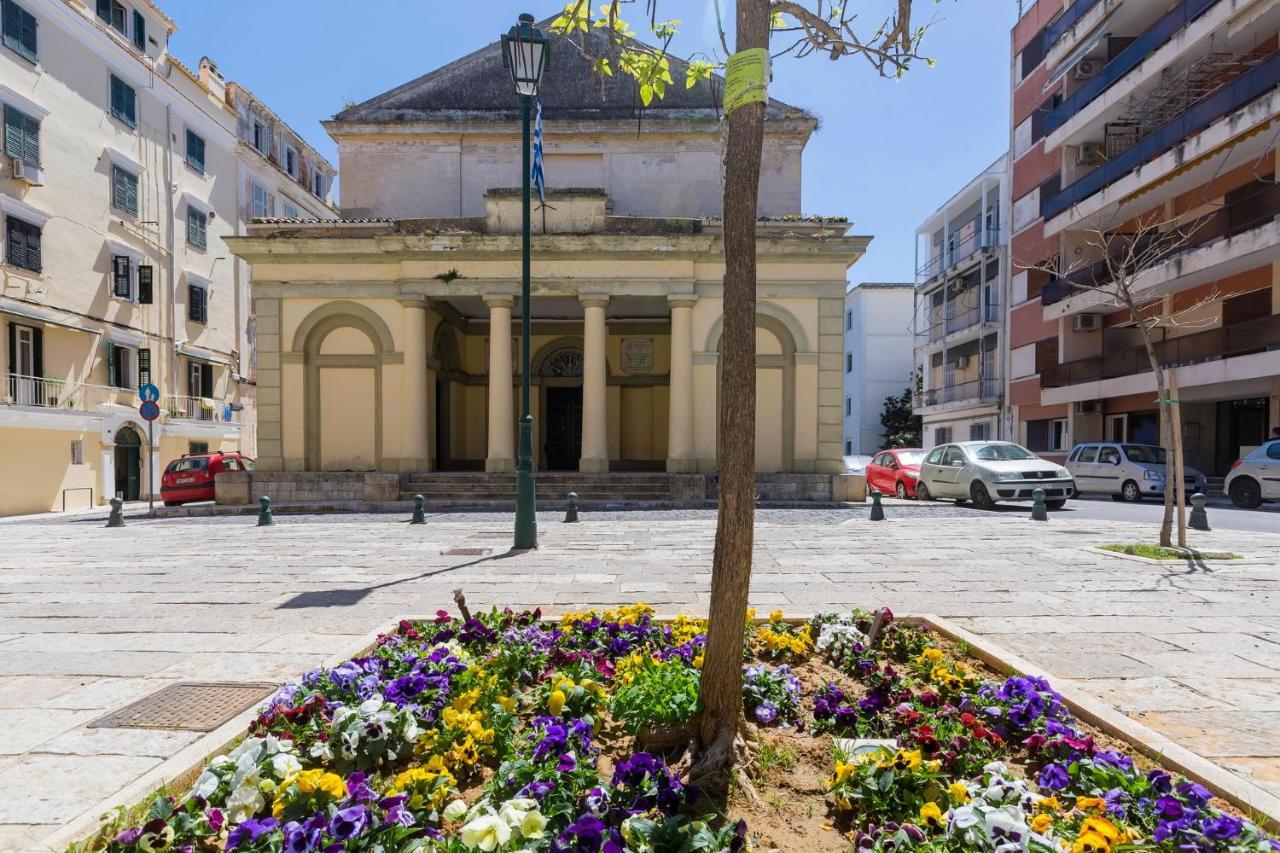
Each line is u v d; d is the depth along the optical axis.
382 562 8.15
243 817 2.34
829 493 16.27
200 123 27.73
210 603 6.02
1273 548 8.80
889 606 5.67
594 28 3.99
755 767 2.74
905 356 45.22
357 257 17.03
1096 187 23.81
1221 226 19.61
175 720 3.46
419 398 16.92
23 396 20.11
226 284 29.36
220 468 18.00
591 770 2.60
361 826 2.10
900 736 2.85
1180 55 20.81
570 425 21.69
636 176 19.92
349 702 3.17
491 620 4.65
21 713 3.57
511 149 20.06
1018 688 3.20
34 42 20.52
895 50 3.69
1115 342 25.41
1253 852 2.05
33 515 19.59
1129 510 15.35
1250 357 18.34
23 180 19.98
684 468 16.73
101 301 22.94
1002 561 7.89
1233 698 3.61
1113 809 2.29
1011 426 30.48
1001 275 31.34
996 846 2.05
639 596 6.22
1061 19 26.69
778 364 17.19
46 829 2.50
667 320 21.08
